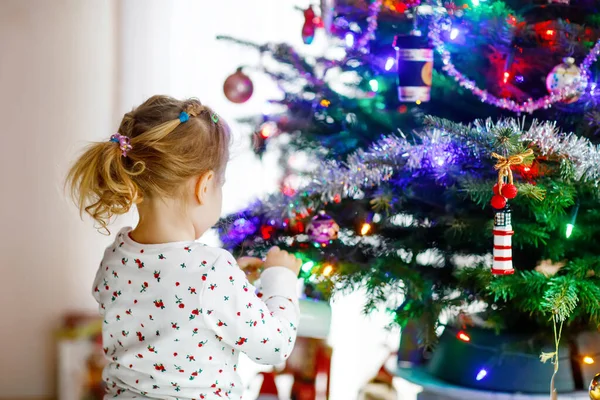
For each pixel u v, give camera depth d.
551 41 1.75
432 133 1.68
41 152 3.01
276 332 1.35
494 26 1.77
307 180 1.92
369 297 1.82
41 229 3.03
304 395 2.36
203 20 2.99
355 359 2.80
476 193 1.65
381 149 1.75
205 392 1.31
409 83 1.77
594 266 1.65
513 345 1.83
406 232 1.94
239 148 2.26
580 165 1.54
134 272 1.31
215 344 1.32
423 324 1.79
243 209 2.01
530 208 1.66
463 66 1.95
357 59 2.03
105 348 1.35
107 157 1.28
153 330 1.29
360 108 2.03
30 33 2.96
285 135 2.12
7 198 3.01
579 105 1.78
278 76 2.14
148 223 1.33
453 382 1.92
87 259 3.07
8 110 2.98
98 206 1.33
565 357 1.82
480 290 1.75
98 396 2.78
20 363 3.04
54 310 3.05
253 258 1.86
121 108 3.00
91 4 2.98
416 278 1.76
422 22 1.94
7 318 3.03
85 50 2.99
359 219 1.92
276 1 2.99
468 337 1.84
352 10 2.02
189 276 1.29
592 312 1.57
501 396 1.83
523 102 1.85
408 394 2.48
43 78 2.98
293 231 1.96
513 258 1.86
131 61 2.98
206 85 3.00
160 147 1.29
